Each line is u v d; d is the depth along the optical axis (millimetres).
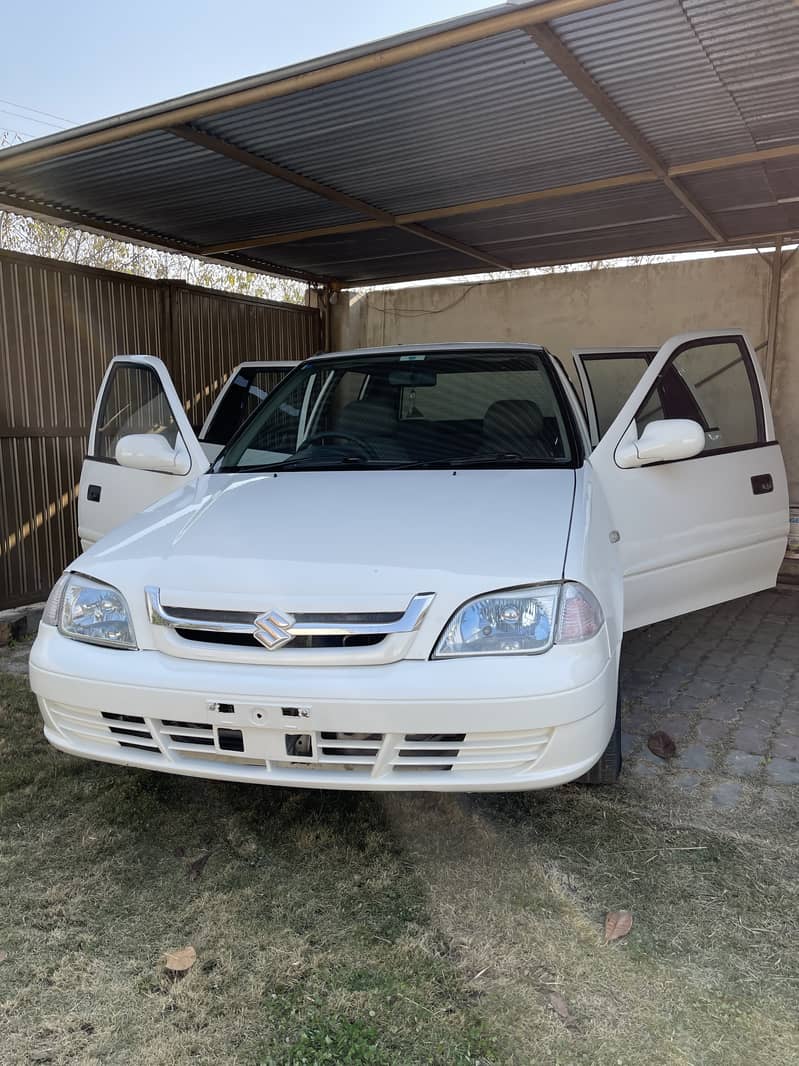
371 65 3193
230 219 5766
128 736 2340
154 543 2562
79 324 6027
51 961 2051
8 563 5617
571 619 2191
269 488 3035
